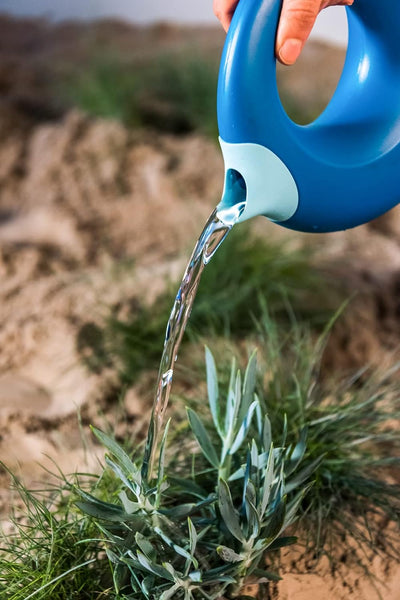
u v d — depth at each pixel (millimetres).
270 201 796
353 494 947
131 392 1138
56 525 880
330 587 885
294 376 983
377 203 829
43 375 1188
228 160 784
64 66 2820
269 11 760
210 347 1115
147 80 2273
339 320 1229
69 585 853
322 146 804
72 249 1527
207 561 852
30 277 1399
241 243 1300
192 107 2141
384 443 1035
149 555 809
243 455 919
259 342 1172
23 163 1963
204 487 940
